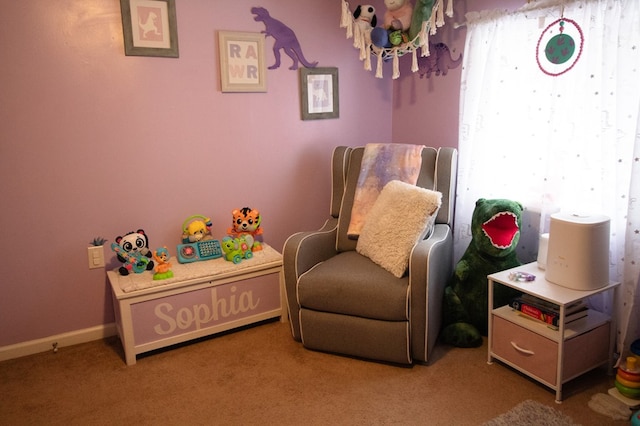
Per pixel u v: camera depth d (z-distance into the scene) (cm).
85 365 233
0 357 239
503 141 250
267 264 259
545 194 231
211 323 250
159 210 266
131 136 252
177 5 252
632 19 191
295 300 237
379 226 238
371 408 194
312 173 312
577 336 194
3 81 221
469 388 205
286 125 296
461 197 270
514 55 239
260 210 297
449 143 295
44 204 238
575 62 211
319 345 234
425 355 217
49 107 232
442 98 294
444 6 277
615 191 206
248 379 217
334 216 282
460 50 276
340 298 221
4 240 233
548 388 203
